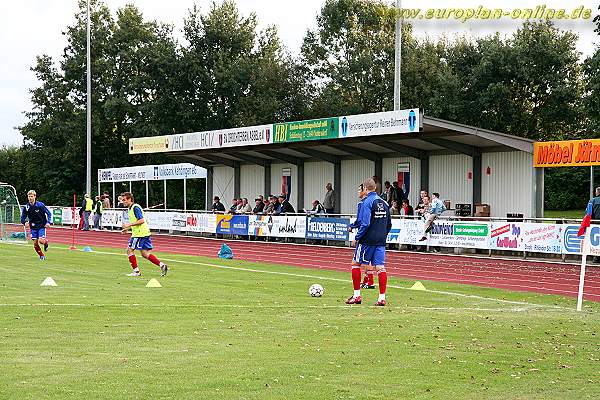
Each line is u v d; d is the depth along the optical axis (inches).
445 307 541.3
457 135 1108.5
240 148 1492.4
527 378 315.9
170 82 2449.6
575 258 997.2
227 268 845.2
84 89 2696.9
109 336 389.1
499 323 455.8
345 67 2262.6
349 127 1197.1
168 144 1599.4
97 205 1918.1
